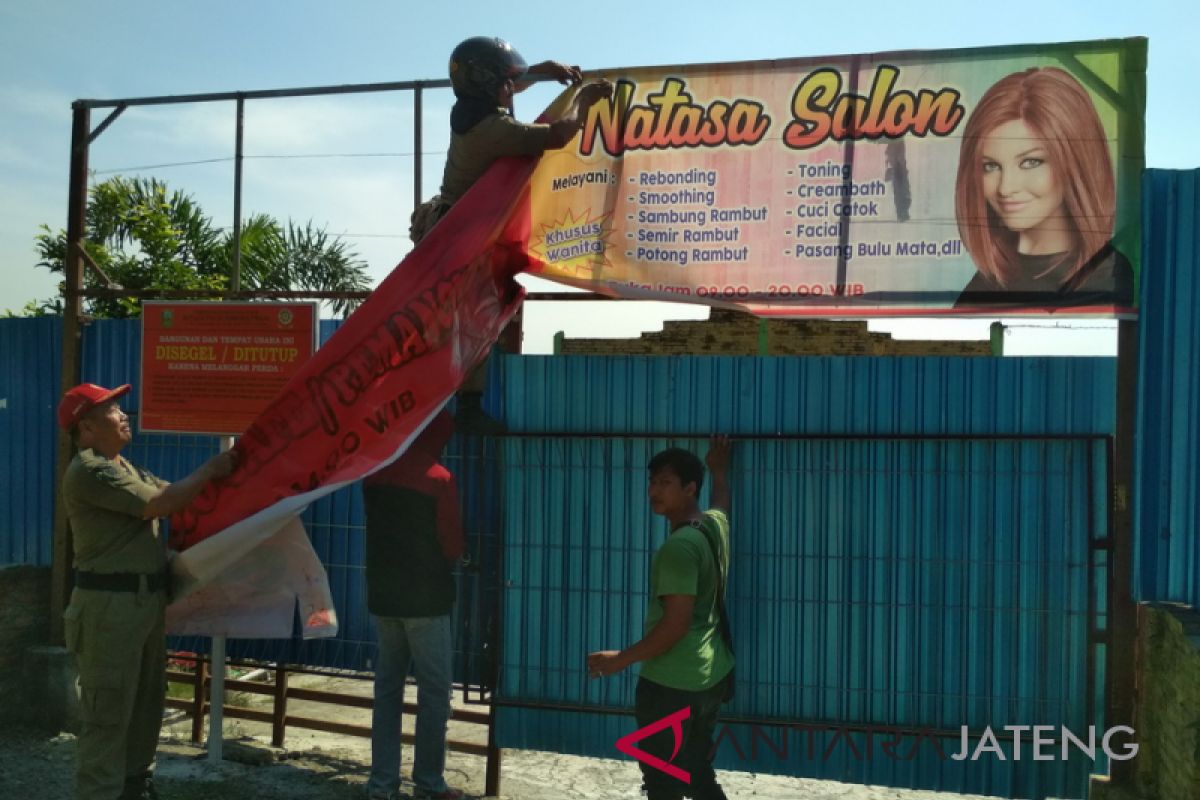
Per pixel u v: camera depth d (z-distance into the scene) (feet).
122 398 19.45
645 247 15.78
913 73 14.79
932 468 15.25
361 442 14.88
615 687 16.21
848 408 15.51
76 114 18.99
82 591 14.56
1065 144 14.34
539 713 16.51
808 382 15.64
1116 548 14.55
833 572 15.53
